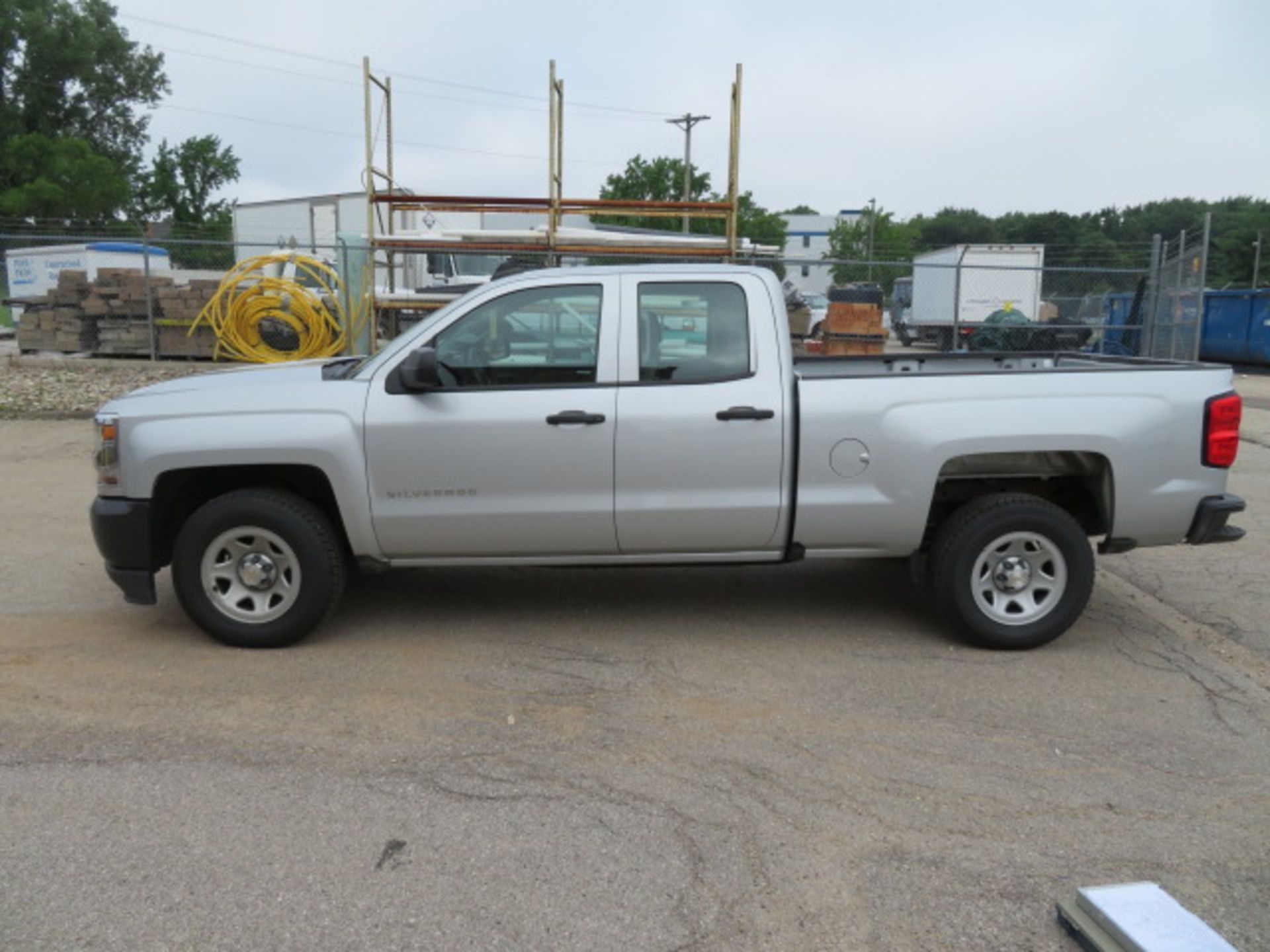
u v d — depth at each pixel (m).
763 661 5.00
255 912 2.98
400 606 5.83
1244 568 6.84
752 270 5.12
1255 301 24.45
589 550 5.12
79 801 3.59
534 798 3.65
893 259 61.53
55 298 16.84
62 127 65.44
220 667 4.86
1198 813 3.58
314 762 3.90
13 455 10.55
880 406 4.99
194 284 16.39
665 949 2.84
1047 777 3.83
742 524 5.06
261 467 5.15
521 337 5.03
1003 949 2.85
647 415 4.95
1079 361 6.49
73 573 6.38
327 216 25.22
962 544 5.05
